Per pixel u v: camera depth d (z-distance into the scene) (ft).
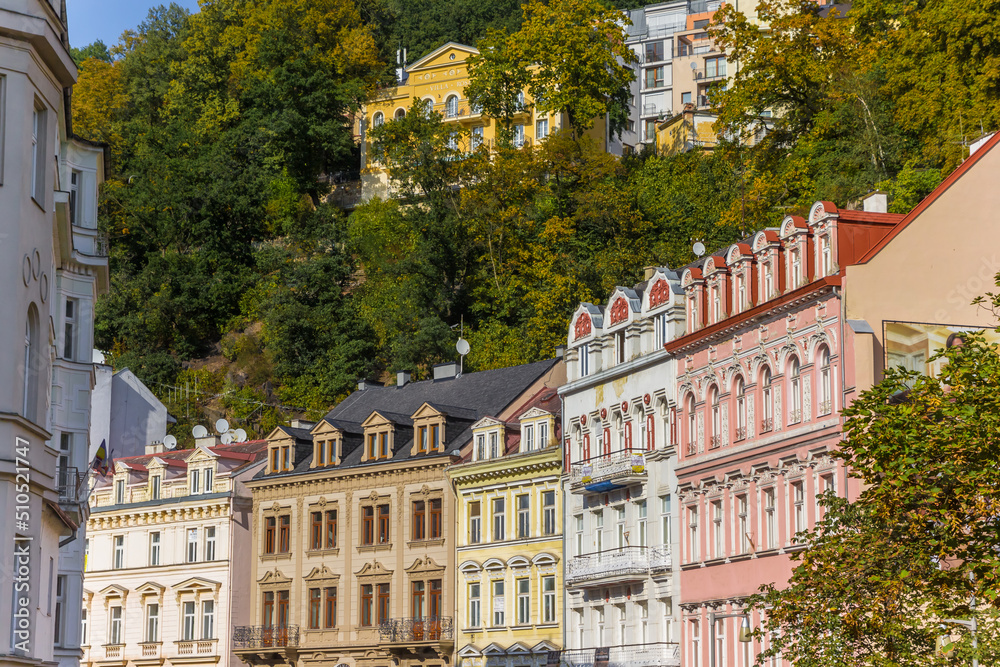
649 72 553.64
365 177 451.94
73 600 189.37
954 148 272.51
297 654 285.64
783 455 193.57
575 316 254.47
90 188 191.31
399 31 541.75
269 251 426.51
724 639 204.33
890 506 113.60
